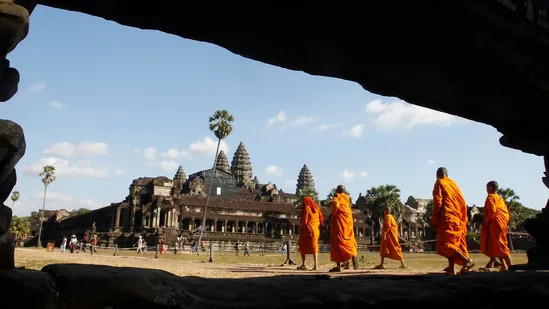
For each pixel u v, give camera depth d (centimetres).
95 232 8475
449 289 463
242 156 15050
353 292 422
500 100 761
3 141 308
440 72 677
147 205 8650
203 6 539
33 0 416
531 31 584
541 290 502
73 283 315
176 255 5088
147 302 327
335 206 1415
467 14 545
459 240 961
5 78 395
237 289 382
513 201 8512
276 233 9831
